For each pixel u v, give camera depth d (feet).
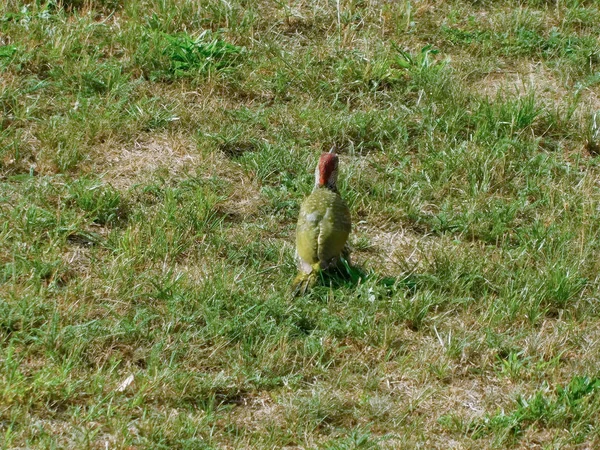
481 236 32.14
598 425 24.16
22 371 24.35
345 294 28.19
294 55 39.96
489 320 27.91
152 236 29.94
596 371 26.13
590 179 34.76
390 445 23.32
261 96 37.99
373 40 41.70
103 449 22.25
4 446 21.71
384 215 32.60
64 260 28.68
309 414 23.97
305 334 26.91
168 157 34.27
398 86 39.06
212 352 25.61
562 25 44.01
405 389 25.46
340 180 33.68
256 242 30.53
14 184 31.83
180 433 22.80
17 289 26.73
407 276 29.35
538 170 35.32
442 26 43.16
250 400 24.61
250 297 27.53
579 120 38.04
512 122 36.96
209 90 37.37
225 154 34.94
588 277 30.17
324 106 37.88
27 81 36.58
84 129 34.50
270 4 43.11
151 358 25.09
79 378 24.17
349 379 25.49
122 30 39.68
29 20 39.47
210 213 31.45
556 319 28.71
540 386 25.82
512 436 23.82
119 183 32.76
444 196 33.91
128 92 36.86
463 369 26.21
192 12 41.55
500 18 43.73
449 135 36.60
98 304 27.02
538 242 31.37
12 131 34.22
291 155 34.60
